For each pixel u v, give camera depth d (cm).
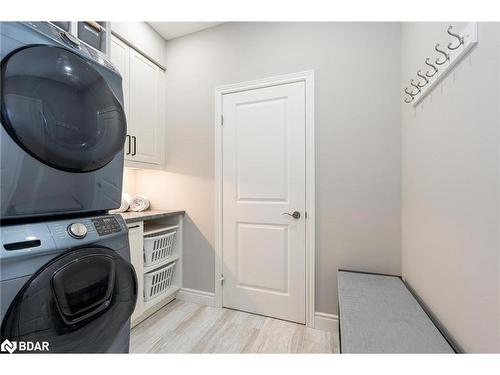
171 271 222
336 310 177
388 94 166
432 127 111
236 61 211
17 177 73
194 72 228
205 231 222
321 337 168
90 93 94
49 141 80
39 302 73
